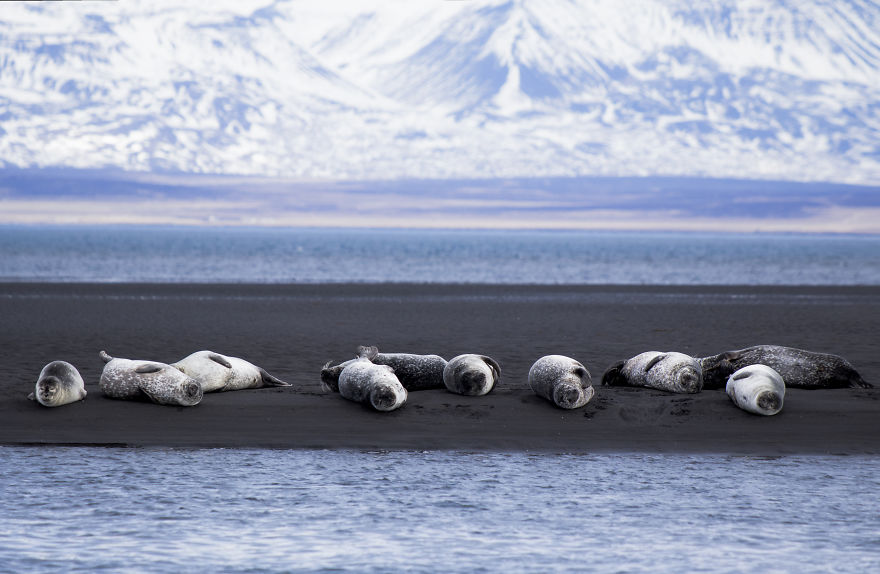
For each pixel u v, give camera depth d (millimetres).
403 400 55844
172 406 56125
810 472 46000
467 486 42969
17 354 81438
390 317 125312
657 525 37531
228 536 35938
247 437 51781
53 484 42500
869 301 164000
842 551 34781
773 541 35781
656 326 115312
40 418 53875
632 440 52031
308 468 46031
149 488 42094
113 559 33438
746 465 47375
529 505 40062
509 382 68250
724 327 114500
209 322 115125
